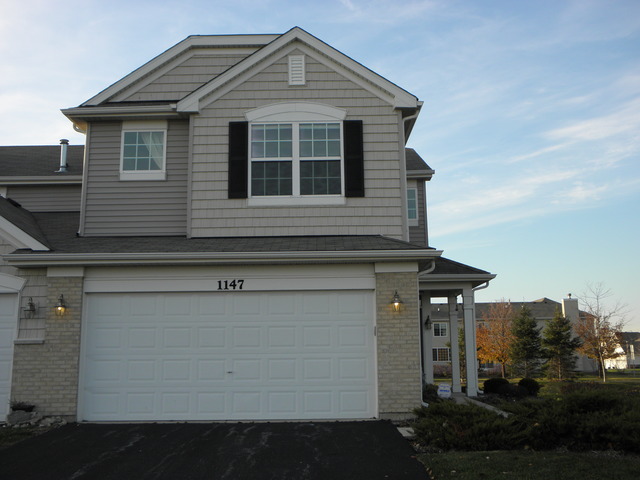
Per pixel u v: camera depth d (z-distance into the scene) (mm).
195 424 10062
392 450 8086
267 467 7305
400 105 12516
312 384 10609
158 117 13086
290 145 12461
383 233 12172
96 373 10648
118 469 7254
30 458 7789
